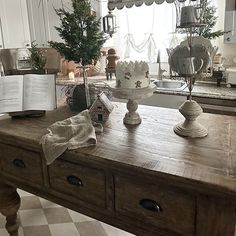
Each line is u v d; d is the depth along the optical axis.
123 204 1.09
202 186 0.87
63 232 1.87
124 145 1.16
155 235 1.04
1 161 1.48
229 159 1.01
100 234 1.84
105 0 3.13
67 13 1.47
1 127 1.44
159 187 0.97
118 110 1.64
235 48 2.68
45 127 1.40
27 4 3.69
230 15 2.42
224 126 1.34
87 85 1.58
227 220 0.88
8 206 1.59
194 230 0.95
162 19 3.03
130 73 1.26
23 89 1.55
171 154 1.06
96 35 1.48
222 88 2.45
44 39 3.66
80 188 1.20
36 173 1.34
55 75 1.69
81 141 1.17
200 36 1.11
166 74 3.10
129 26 3.24
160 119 1.46
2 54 2.71
